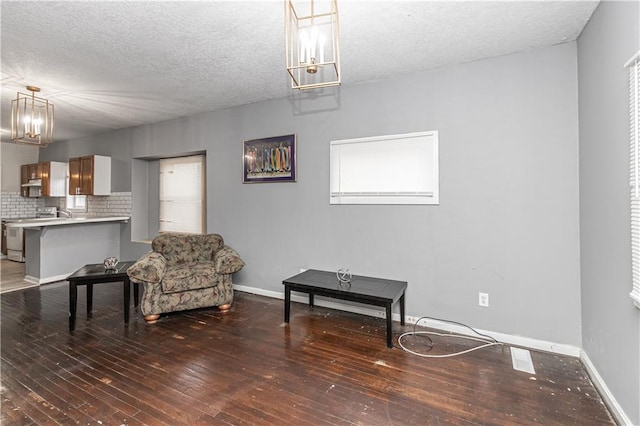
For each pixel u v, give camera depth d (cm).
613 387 175
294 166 362
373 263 319
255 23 216
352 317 318
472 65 272
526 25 217
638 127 142
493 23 215
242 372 215
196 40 239
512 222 258
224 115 416
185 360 231
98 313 326
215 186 428
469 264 275
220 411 175
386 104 309
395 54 260
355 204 327
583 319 229
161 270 310
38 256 441
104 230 513
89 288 329
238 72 300
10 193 640
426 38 235
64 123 489
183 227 498
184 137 454
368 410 176
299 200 362
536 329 250
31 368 219
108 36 233
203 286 321
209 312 331
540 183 247
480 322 271
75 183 545
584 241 224
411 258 300
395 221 307
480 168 269
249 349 249
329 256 344
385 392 193
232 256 347
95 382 203
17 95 354
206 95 364
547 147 245
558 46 241
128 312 304
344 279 306
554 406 179
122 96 365
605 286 187
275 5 195
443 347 252
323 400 185
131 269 294
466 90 274
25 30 224
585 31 216
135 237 520
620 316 168
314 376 211
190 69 293
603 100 187
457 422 167
